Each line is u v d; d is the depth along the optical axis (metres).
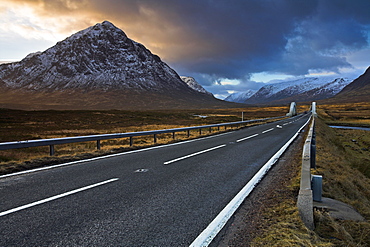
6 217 3.73
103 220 3.70
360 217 4.33
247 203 4.64
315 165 8.07
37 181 5.81
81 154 9.55
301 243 3.08
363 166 14.78
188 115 83.62
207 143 14.06
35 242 3.02
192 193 5.11
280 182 6.14
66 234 3.24
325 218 4.03
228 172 7.07
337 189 6.68
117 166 7.64
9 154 11.03
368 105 172.62
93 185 5.52
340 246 3.25
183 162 8.40
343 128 52.34
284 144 13.76
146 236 3.24
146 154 10.04
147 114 80.69
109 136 11.33
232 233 3.41
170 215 3.95
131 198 4.71
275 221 3.80
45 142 8.78
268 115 96.88
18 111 68.19
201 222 3.72
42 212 3.95
